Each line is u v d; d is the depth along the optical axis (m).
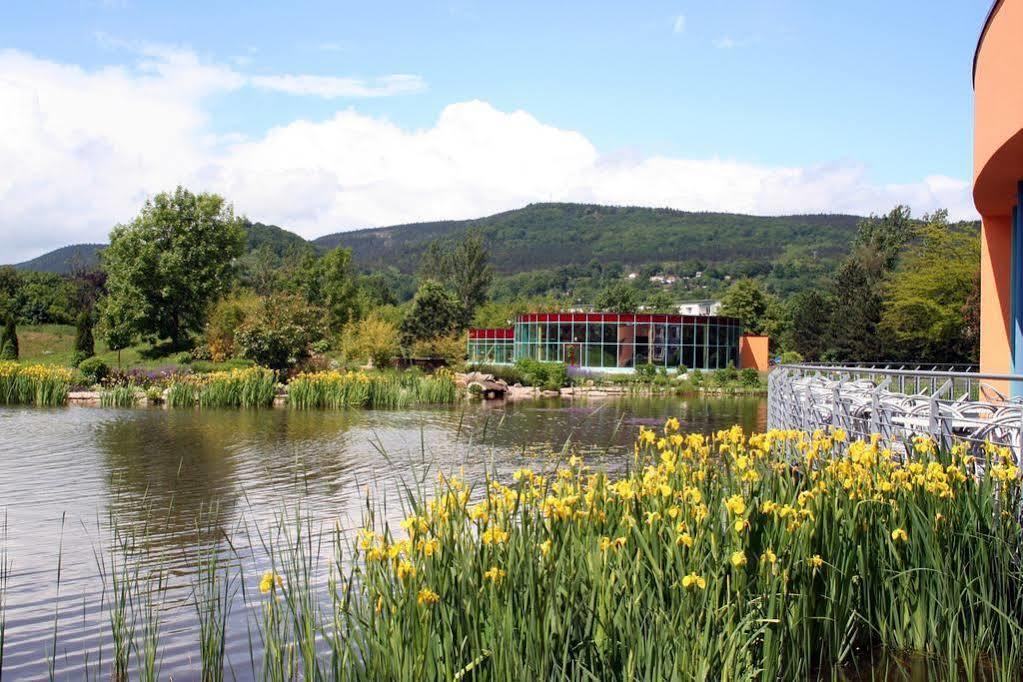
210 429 19.14
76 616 6.43
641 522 4.89
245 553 8.02
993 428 6.66
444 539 4.50
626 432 19.86
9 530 9.06
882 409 8.08
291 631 5.71
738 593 4.32
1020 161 9.55
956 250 29.59
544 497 5.31
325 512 9.78
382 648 4.07
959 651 5.25
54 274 66.44
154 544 8.45
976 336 28.22
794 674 4.73
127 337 50.12
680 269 164.12
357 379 27.89
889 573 5.34
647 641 4.02
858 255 61.81
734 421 23.73
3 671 5.48
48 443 16.34
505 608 4.06
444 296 64.44
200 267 51.25
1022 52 8.18
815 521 4.96
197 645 5.86
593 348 45.84
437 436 18.28
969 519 5.34
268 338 33.62
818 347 55.12
